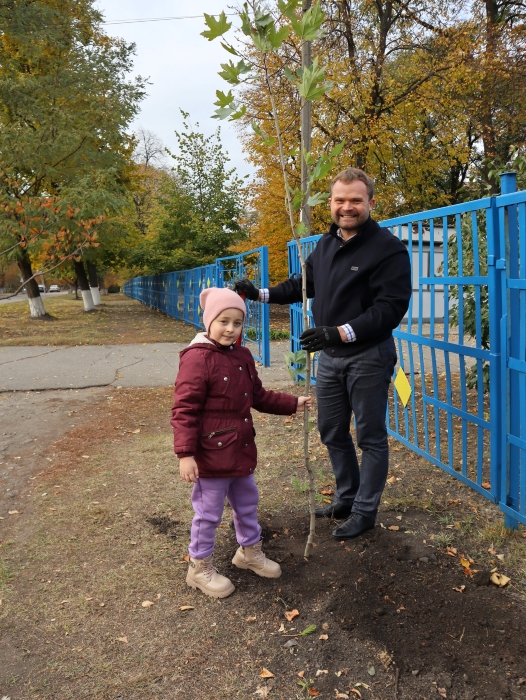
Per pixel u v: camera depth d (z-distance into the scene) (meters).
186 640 2.22
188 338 13.19
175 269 21.89
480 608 2.31
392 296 2.61
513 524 2.98
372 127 16.31
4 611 2.44
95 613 2.41
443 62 16.62
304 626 2.26
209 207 22.73
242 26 2.31
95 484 3.91
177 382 2.41
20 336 13.48
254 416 5.74
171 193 22.73
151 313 22.83
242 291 3.09
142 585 2.62
